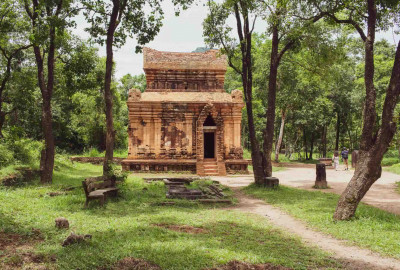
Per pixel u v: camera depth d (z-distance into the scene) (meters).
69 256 5.86
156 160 25.17
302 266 6.04
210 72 27.75
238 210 11.66
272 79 17.08
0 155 17.73
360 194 9.46
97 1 15.59
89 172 24.59
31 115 28.47
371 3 9.67
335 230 8.51
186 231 8.28
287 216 10.66
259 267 5.93
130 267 5.68
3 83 19.22
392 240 7.58
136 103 25.39
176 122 25.88
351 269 6.07
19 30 17.64
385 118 9.16
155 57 27.66
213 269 5.73
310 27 14.30
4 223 7.55
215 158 26.19
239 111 26.31
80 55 18.31
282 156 45.31
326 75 18.73
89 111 40.88
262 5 14.77
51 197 12.14
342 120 42.56
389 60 34.28
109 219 9.05
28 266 5.37
